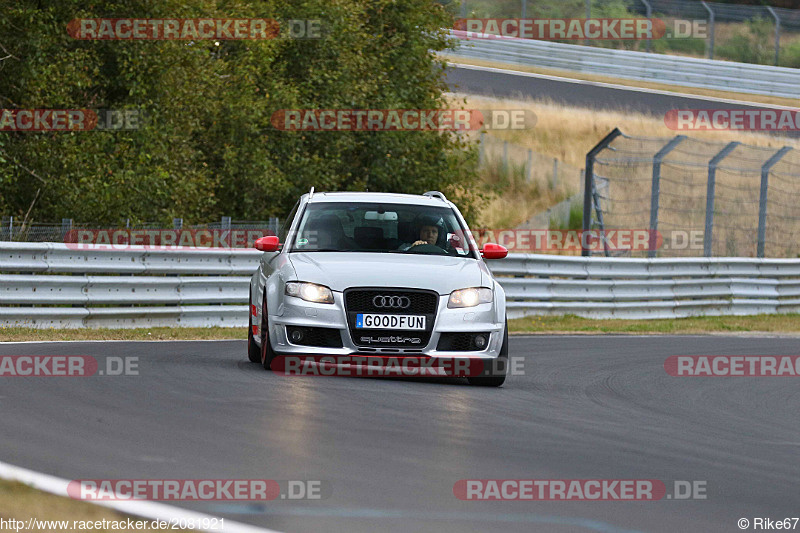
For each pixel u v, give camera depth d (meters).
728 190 120.19
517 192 120.00
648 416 27.64
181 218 71.56
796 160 127.38
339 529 14.20
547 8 157.75
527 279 65.31
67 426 20.92
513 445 21.41
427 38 100.81
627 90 145.38
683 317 73.25
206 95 79.31
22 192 70.00
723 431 25.81
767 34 164.62
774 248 112.94
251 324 35.41
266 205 88.25
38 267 46.03
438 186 97.00
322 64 89.19
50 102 67.31
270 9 85.62
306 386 28.38
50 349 35.59
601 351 46.12
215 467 17.66
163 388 26.89
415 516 15.07
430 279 31.11
